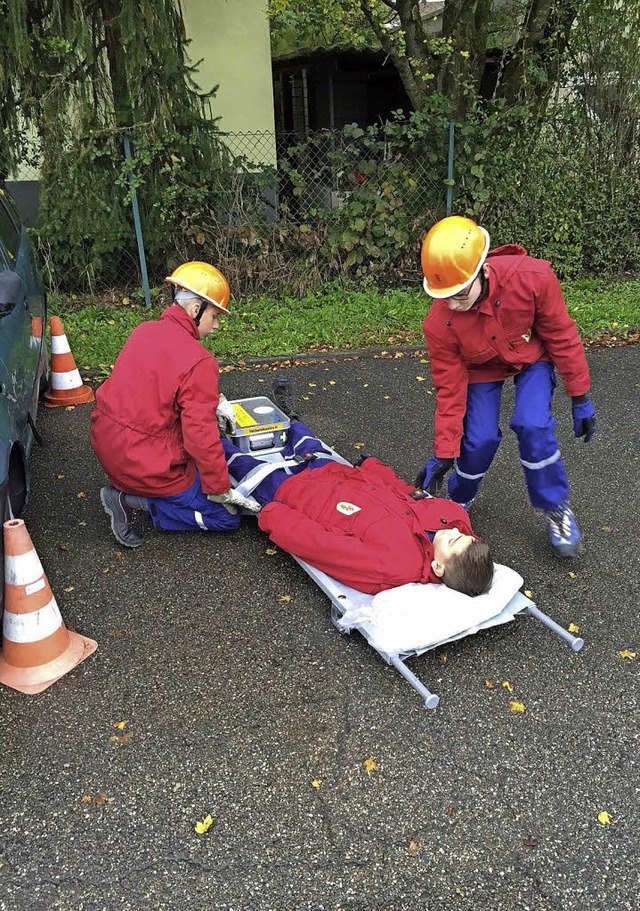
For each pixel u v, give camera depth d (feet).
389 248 29.07
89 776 8.21
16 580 9.38
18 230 17.88
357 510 10.72
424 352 23.53
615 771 8.29
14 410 11.53
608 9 28.94
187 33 35.19
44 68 24.95
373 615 9.64
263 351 23.20
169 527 12.84
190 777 8.20
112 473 12.01
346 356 23.17
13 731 8.82
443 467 11.84
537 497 11.69
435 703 8.90
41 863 7.24
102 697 9.33
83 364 21.79
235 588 11.55
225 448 13.44
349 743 8.66
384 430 17.78
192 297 11.66
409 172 28.76
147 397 11.44
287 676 9.70
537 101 29.84
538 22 29.27
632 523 13.44
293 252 29.01
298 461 13.02
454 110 29.86
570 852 7.36
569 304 27.61
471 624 9.64
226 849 7.39
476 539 9.99
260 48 36.70
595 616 10.89
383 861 7.27
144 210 27.40
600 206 30.76
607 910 6.80
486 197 28.55
